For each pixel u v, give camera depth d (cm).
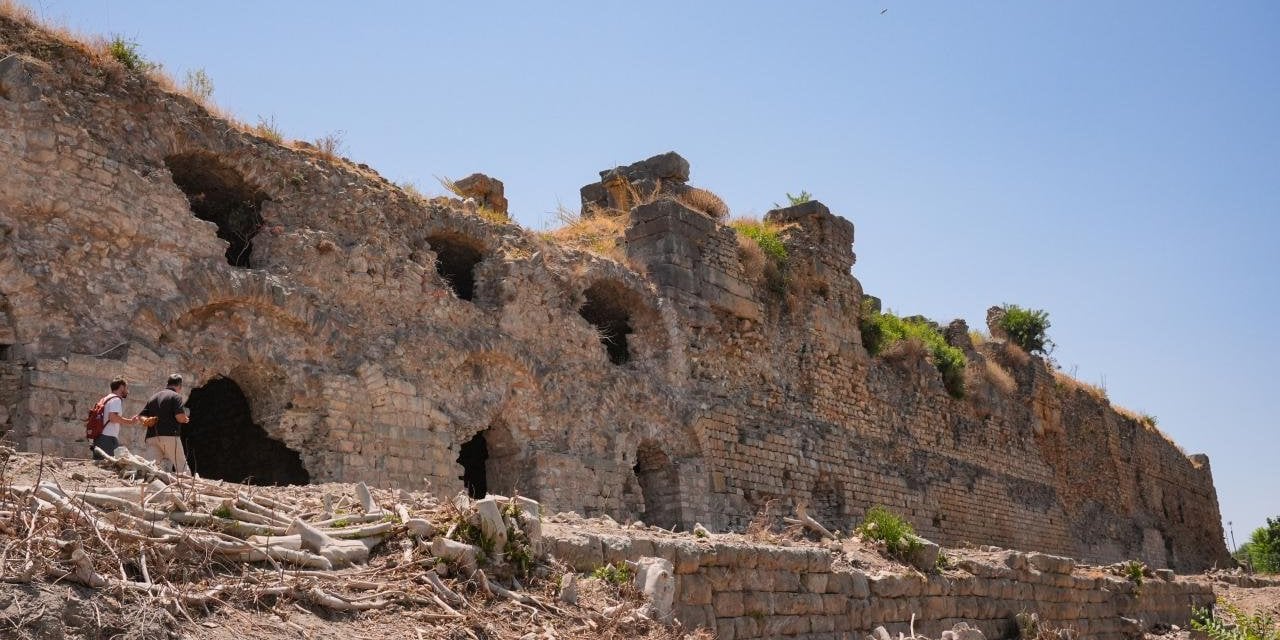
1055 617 2100
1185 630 2500
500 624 998
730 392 2766
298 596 896
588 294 2611
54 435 1513
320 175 2041
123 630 747
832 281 3278
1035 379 4397
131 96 1811
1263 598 2978
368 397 1920
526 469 2170
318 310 1917
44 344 1562
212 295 1783
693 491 2508
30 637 695
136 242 1727
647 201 2831
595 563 1197
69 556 788
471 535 1089
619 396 2427
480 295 2273
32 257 1590
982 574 1920
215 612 826
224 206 2084
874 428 3303
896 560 1791
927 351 3744
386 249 2066
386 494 1286
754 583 1399
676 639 1132
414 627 928
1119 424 5169
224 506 998
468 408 2102
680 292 2669
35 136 1638
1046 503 4244
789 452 2872
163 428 1372
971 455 3822
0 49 1675
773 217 3322
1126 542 4881
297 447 1850
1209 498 6141
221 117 1980
